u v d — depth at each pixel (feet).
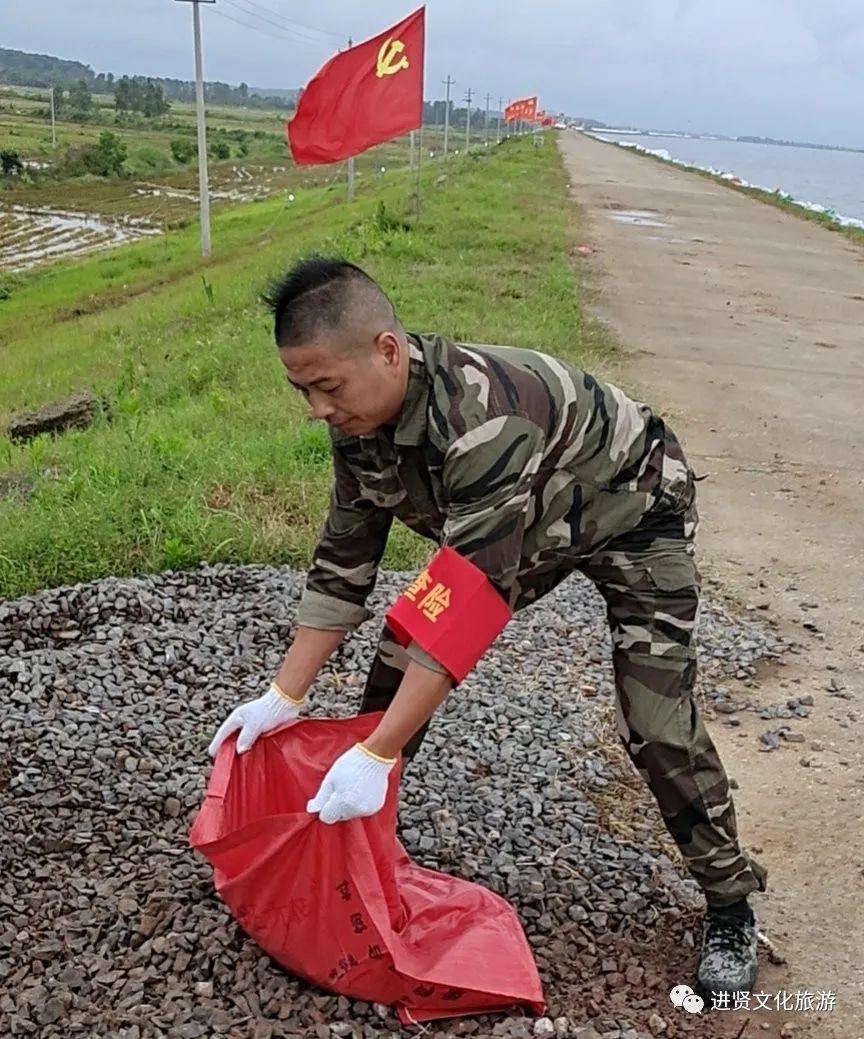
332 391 7.79
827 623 17.84
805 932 10.75
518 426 7.97
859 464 26.63
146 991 9.13
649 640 9.17
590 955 10.03
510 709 14.17
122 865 10.72
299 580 17.19
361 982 8.86
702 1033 9.27
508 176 107.34
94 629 15.40
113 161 223.71
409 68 39.52
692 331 42.06
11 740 12.59
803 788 13.20
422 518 8.88
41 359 48.44
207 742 12.92
